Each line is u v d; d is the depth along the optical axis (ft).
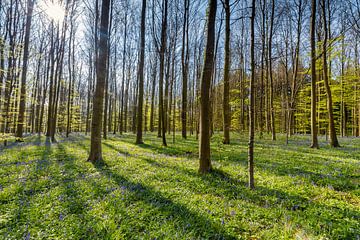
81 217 12.32
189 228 11.53
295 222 12.22
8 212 12.85
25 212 13.00
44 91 93.56
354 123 111.96
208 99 23.32
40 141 58.34
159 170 24.00
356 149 42.47
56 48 65.98
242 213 13.25
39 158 30.40
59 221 11.92
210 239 10.74
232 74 90.33
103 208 13.53
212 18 22.76
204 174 22.36
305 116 104.73
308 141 64.75
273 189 17.69
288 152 38.11
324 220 12.37
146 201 14.87
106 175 21.56
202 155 23.29
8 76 45.88
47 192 16.52
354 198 16.17
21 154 33.73
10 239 10.17
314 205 14.55
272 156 33.71
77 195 15.76
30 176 20.72
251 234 11.30
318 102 79.61
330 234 11.00
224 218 12.60
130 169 24.63
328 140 68.18
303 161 29.14
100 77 29.86
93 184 18.38
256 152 38.24
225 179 20.79
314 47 45.68
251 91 18.13
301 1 55.42
